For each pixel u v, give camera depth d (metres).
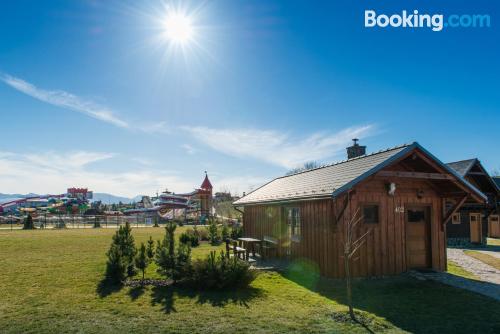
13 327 7.16
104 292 9.77
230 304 8.81
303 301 9.27
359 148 20.09
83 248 18.02
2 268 12.70
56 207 61.69
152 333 6.90
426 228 13.71
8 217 48.56
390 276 12.45
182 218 54.12
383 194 12.84
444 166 12.32
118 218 47.06
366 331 7.16
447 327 7.50
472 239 28.12
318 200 12.89
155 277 11.71
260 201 17.75
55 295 9.46
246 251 15.82
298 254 14.41
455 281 11.78
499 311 8.59
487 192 28.39
